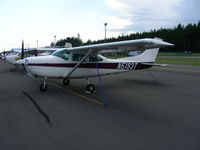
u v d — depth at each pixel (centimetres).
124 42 541
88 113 431
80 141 290
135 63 830
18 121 375
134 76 1162
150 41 489
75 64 690
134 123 370
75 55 690
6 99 558
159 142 289
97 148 268
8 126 349
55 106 487
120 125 359
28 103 514
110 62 763
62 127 346
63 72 676
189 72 1338
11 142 285
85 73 715
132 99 573
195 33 7450
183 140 296
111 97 597
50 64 652
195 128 347
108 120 385
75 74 699
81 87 771
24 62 636
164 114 429
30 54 1506
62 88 745
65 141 289
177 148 270
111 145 277
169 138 304
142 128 345
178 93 666
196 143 287
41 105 495
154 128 345
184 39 7556
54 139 296
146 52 856
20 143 282
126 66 806
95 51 697
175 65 1928
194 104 519
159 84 862
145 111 451
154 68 1688
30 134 314
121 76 1163
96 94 641
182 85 835
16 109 457
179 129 342
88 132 324
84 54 708
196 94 650
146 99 575
